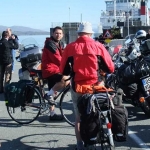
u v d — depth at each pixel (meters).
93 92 4.53
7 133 6.29
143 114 7.30
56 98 6.75
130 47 7.91
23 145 5.64
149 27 42.16
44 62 6.59
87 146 4.61
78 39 4.82
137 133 6.12
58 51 6.55
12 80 12.38
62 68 4.89
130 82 6.66
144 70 6.60
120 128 4.36
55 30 6.55
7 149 5.48
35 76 6.89
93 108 4.33
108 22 55.38
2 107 8.41
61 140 5.84
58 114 7.18
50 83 6.66
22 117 6.87
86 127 4.32
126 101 7.12
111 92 4.53
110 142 4.25
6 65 10.11
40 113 6.76
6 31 10.12
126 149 5.32
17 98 6.59
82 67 4.71
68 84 6.58
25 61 8.41
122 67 6.82
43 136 6.07
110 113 4.37
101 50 4.78
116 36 36.50
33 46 9.02
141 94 6.65
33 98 6.77
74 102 4.92
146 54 7.39
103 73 4.89
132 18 53.47
